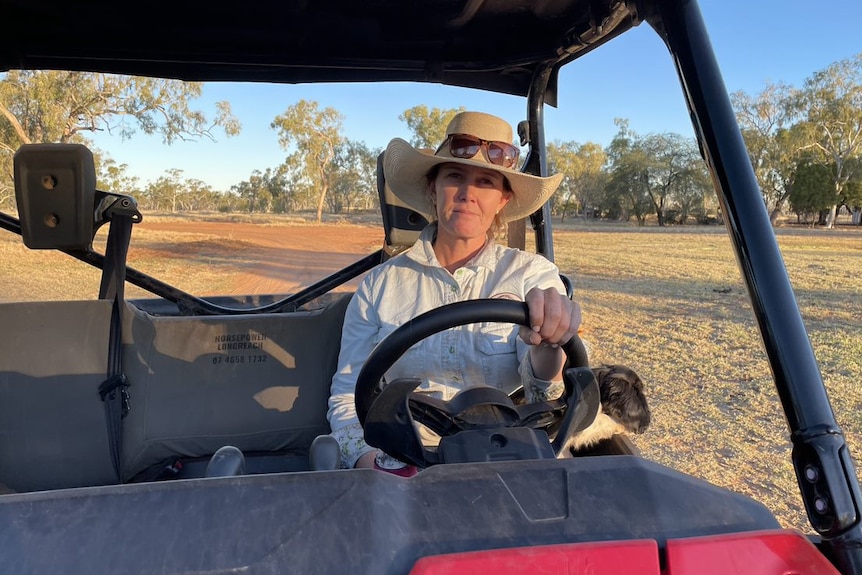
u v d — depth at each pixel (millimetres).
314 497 965
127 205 2219
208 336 2379
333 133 55531
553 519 992
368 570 898
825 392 1167
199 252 19281
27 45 2443
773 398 5457
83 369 2186
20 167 2100
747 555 961
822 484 1108
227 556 891
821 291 11328
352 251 20625
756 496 3797
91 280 11461
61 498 941
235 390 2379
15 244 16984
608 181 58500
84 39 2408
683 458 4312
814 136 51406
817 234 34219
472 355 1920
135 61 2631
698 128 1380
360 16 2242
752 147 55031
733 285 12508
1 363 2139
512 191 2117
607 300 10680
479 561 902
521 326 1379
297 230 32750
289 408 2414
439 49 2562
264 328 2422
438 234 2123
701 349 7160
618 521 1000
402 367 1960
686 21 1435
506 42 2488
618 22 2027
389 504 976
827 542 1093
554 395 1609
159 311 3160
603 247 23531
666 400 5473
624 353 7031
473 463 1078
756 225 1272
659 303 10352
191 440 2330
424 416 1344
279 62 2666
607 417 1961
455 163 1978
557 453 1292
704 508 1036
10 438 2141
